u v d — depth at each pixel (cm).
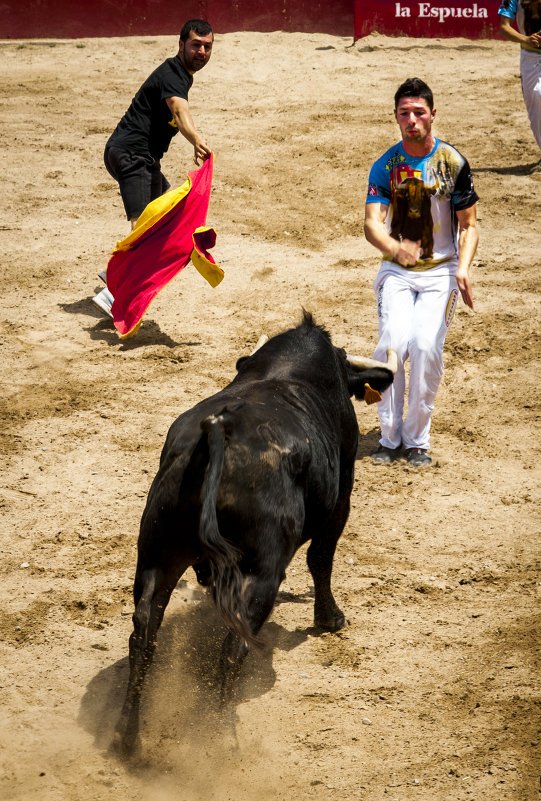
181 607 845
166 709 705
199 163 1420
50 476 1076
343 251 1781
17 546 936
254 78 2942
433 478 1115
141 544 647
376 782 651
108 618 829
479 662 786
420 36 3394
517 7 2100
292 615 850
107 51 3238
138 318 1386
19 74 2942
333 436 738
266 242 1811
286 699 736
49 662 765
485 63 3133
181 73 1440
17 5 3384
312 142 2356
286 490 642
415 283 1116
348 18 3494
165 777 641
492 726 707
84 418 1206
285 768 660
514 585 902
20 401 1245
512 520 1025
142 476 1083
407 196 1077
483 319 1512
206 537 587
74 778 635
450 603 873
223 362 1367
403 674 771
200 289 1628
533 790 642
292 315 1517
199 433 639
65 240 1783
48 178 2077
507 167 2209
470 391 1319
